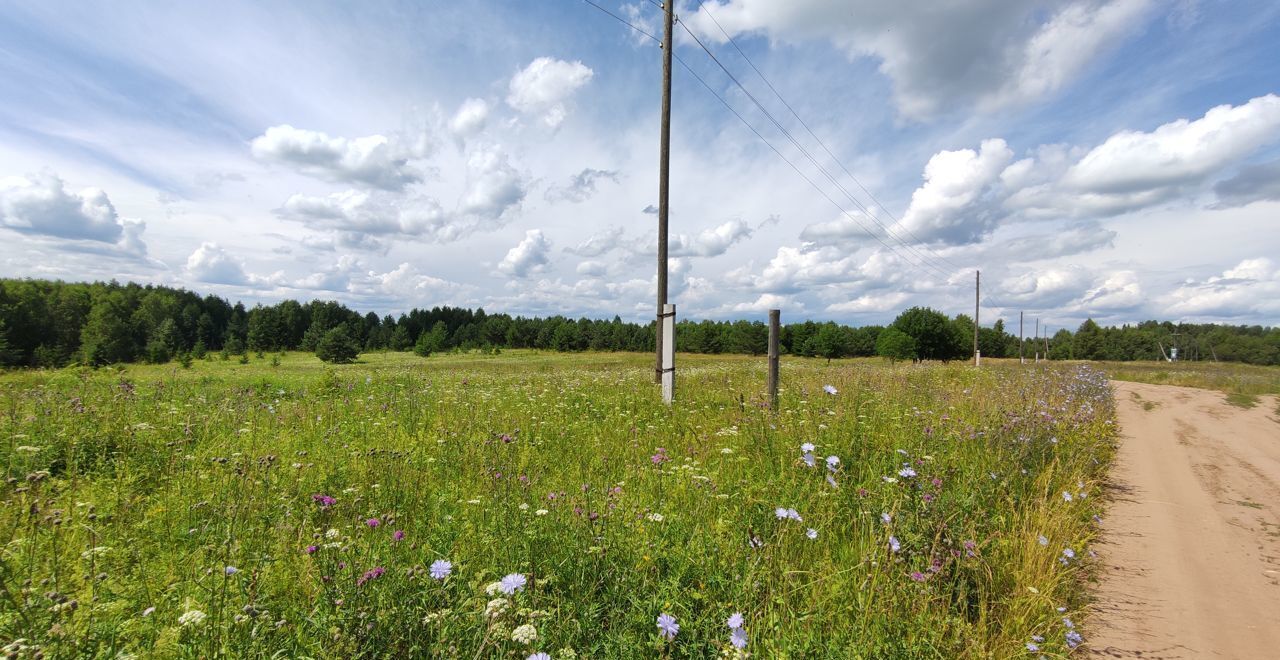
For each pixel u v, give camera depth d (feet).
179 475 16.44
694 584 9.77
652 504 13.60
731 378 49.96
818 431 20.47
